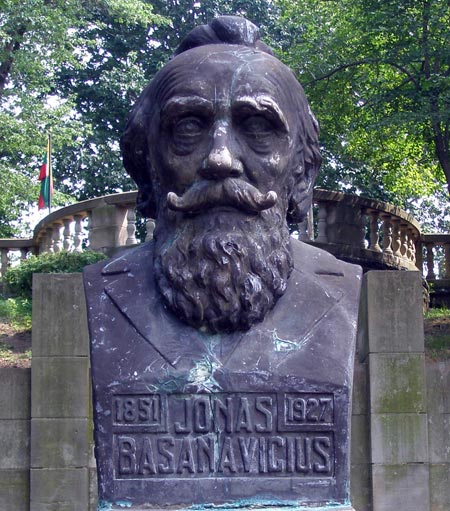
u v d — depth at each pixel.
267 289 3.57
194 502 3.42
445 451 7.82
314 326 3.59
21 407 7.85
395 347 7.88
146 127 3.87
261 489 3.44
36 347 7.86
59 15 18.38
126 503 3.43
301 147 3.88
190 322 3.54
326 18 16.45
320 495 3.45
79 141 22.17
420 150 17.08
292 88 3.80
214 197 3.51
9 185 18.84
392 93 13.36
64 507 7.68
